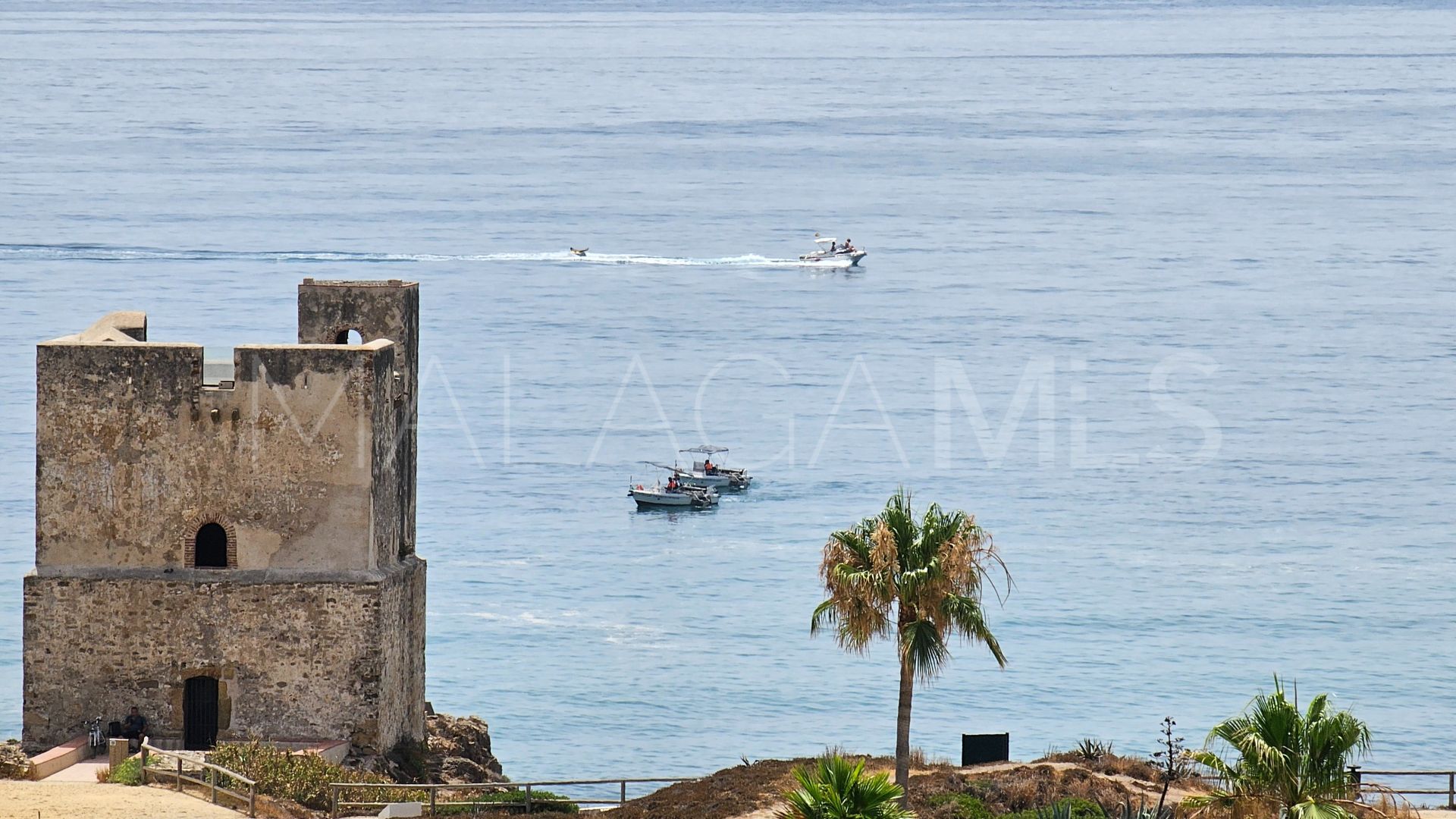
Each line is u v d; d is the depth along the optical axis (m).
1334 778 140.50
